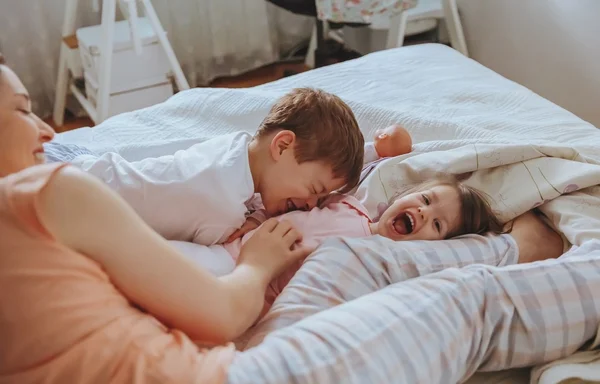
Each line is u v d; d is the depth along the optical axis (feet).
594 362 3.10
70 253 2.40
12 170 2.66
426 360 2.76
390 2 7.11
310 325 2.73
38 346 2.36
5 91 2.62
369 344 2.68
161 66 7.77
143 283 2.53
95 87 7.52
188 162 3.59
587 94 7.13
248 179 3.61
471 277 3.12
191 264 2.69
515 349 3.09
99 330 2.40
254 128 5.12
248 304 2.95
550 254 3.90
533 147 4.23
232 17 9.14
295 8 7.55
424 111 5.17
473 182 4.31
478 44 8.56
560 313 3.10
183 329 2.71
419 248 3.59
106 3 6.90
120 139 4.99
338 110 3.92
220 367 2.51
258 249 3.35
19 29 7.93
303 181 3.75
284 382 2.50
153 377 2.40
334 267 3.34
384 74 5.81
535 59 7.70
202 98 5.40
